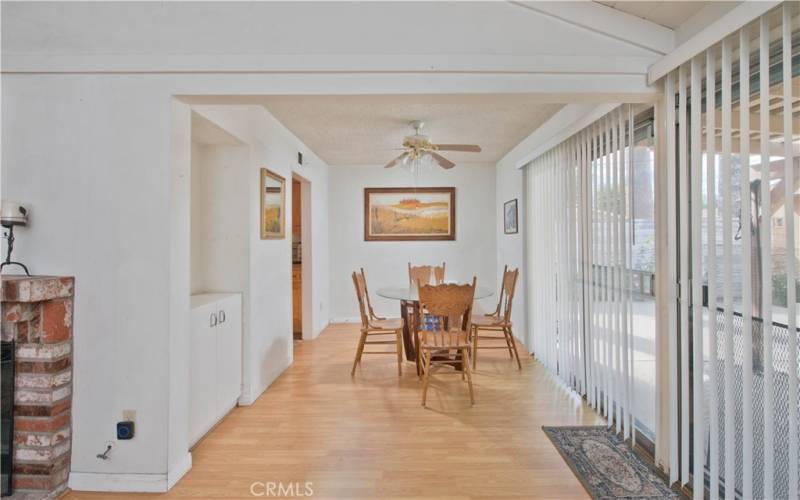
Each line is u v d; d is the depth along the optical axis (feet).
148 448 6.47
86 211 6.52
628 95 6.61
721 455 5.95
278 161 11.79
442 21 6.52
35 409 6.19
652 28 6.53
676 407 6.49
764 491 4.86
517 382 11.09
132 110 6.51
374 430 8.34
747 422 5.02
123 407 6.48
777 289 4.89
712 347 5.55
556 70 6.49
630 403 7.75
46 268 6.52
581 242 9.92
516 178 15.06
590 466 7.00
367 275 18.79
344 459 7.25
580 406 9.50
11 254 6.48
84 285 6.52
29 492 6.20
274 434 8.18
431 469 6.93
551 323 11.94
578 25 6.51
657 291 6.86
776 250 4.87
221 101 6.82
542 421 8.73
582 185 9.66
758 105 5.18
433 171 18.71
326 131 12.81
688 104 6.28
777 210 4.94
